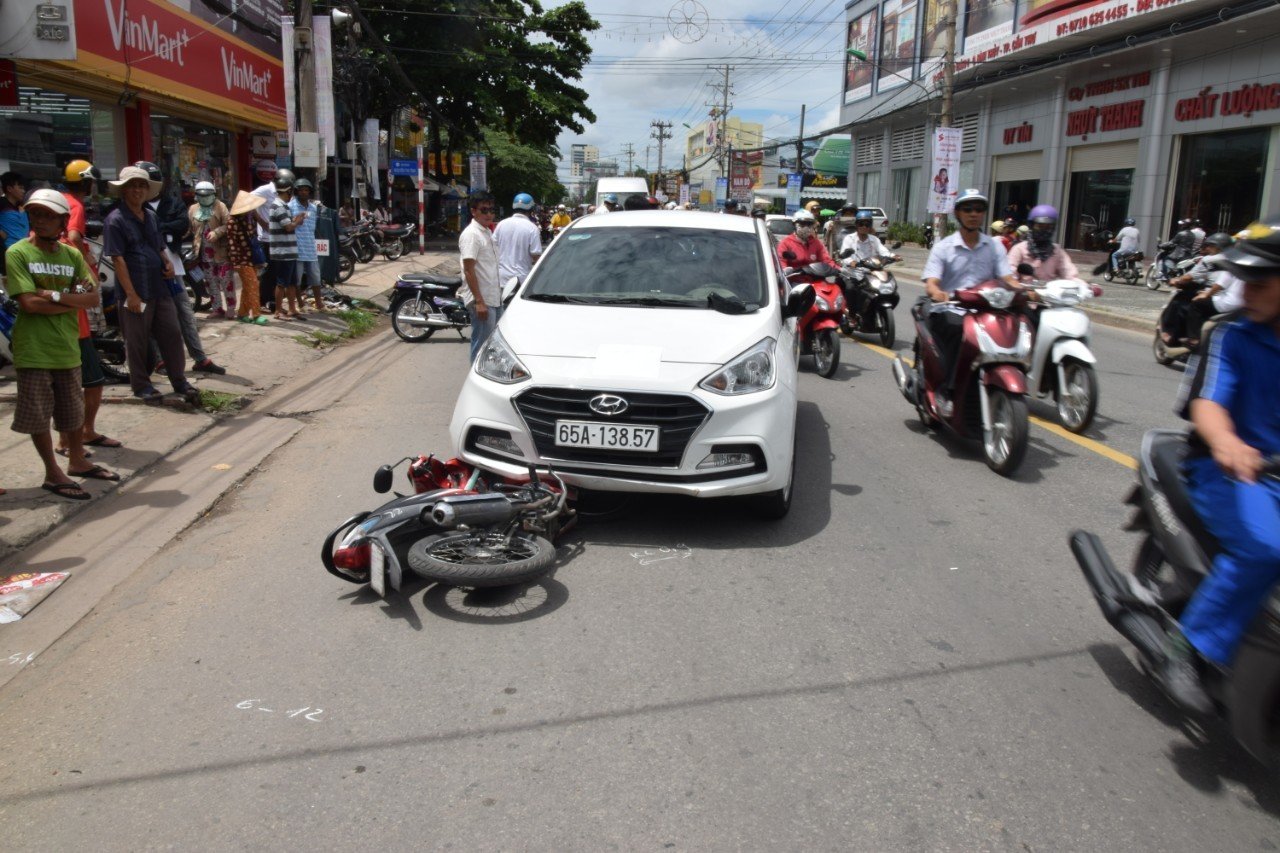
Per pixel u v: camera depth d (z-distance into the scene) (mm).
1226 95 21859
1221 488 2900
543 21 38312
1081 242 27984
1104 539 5117
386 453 6691
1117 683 3578
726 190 61344
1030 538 5129
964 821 2748
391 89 31953
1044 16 27078
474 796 2836
